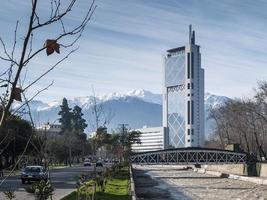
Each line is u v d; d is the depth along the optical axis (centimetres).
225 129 13125
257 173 10944
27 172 5312
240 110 11050
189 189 7012
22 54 667
